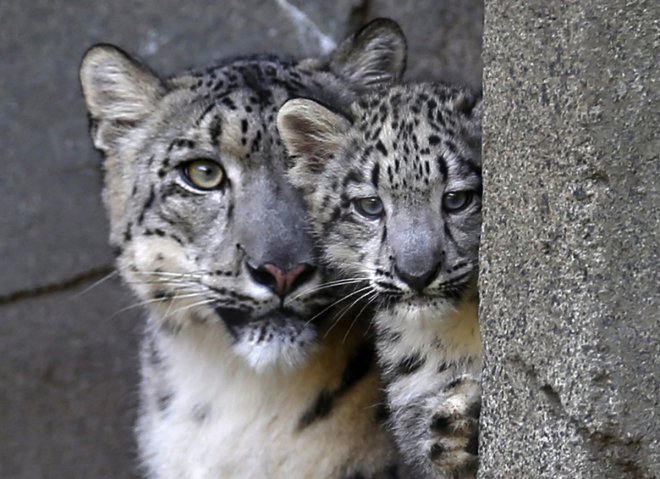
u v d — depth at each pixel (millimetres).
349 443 10258
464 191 9109
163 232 10359
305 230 9812
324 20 14062
